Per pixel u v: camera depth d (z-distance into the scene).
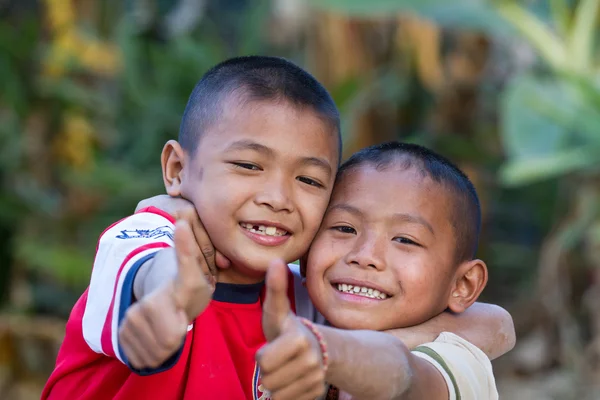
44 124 7.51
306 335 1.64
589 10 6.19
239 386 2.27
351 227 2.40
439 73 7.75
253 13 8.41
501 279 8.49
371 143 8.05
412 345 2.35
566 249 6.56
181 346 1.79
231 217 2.27
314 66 7.86
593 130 5.75
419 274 2.35
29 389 6.48
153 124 7.91
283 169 2.28
